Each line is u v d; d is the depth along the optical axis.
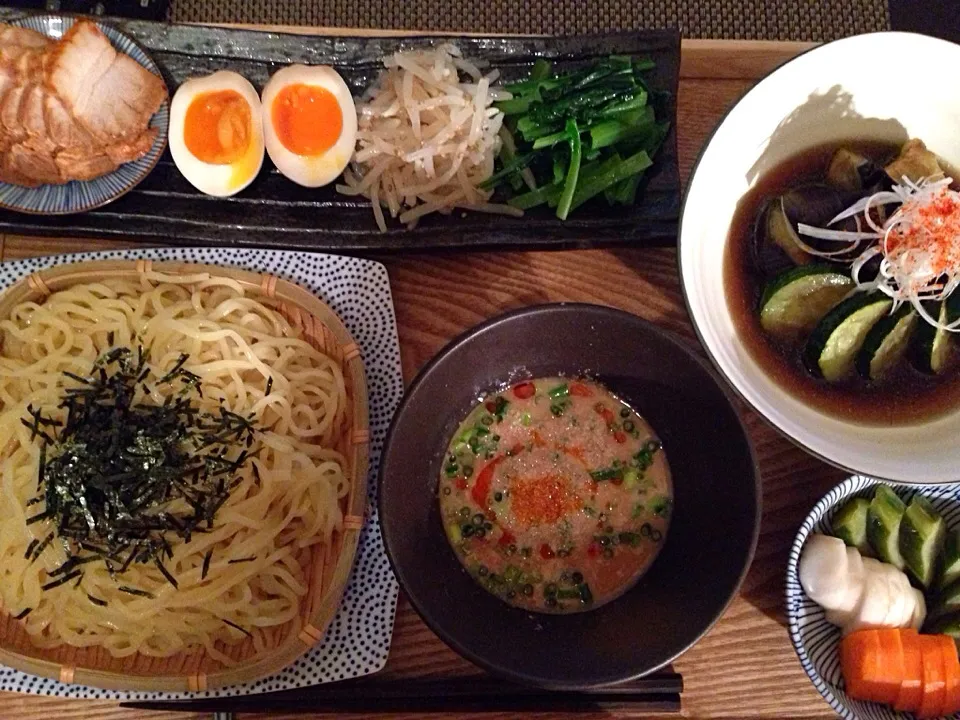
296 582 0.42
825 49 0.37
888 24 0.51
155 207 0.45
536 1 0.52
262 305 0.44
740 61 0.45
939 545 0.38
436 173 0.46
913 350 0.38
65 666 0.38
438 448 0.40
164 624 0.41
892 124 0.40
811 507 0.40
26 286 0.42
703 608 0.35
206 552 0.41
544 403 0.40
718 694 0.39
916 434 0.37
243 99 0.44
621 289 0.44
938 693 0.36
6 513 0.42
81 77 0.44
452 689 0.39
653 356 0.38
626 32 0.45
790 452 0.41
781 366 0.39
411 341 0.43
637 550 0.39
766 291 0.39
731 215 0.40
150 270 0.42
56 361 0.43
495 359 0.39
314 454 0.43
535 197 0.44
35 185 0.44
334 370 0.43
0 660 0.38
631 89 0.44
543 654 0.36
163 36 0.46
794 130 0.40
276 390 0.43
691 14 0.51
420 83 0.46
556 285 0.44
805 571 0.38
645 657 0.35
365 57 0.46
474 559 0.39
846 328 0.37
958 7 0.51
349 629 0.40
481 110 0.46
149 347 0.43
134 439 0.40
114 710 0.40
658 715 0.40
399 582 0.34
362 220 0.45
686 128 0.45
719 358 0.36
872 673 0.36
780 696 0.39
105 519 0.40
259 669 0.38
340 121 0.45
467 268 0.44
